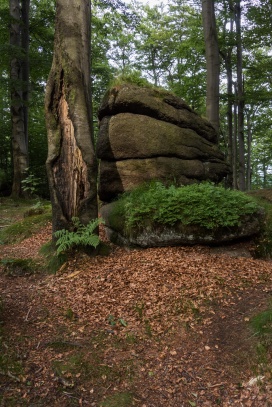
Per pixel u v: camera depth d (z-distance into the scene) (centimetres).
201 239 637
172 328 428
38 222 927
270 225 678
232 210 638
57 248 630
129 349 397
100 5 1541
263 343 374
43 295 510
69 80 639
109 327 432
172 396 338
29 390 333
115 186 805
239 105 2000
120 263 596
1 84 1530
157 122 834
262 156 3797
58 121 655
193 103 2102
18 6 1566
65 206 648
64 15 653
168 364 376
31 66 1788
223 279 522
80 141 635
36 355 378
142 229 650
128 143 803
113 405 326
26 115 1744
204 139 953
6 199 1542
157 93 862
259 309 442
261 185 4453
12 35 1571
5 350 376
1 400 318
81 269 585
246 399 328
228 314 446
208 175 918
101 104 852
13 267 605
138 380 357
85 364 371
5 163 2059
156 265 573
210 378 356
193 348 397
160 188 708
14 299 498
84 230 630
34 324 434
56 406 321
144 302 475
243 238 660
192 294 486
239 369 362
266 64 1842
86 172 642
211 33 1298
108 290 509
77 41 650
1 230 962
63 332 421
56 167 650
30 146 2011
